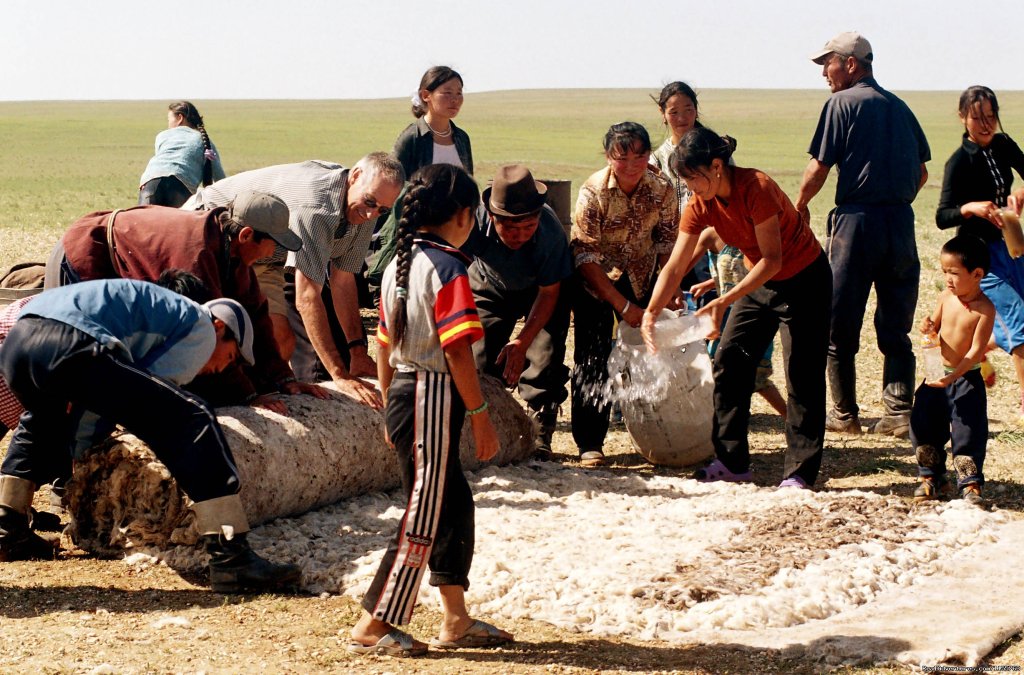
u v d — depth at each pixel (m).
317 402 7.00
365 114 138.38
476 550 6.11
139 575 5.95
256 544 6.25
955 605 5.52
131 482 6.15
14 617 5.28
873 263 8.97
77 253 6.37
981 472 7.15
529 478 7.76
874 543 6.26
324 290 8.25
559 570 5.82
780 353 12.35
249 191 7.12
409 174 9.73
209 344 5.79
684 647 5.07
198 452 5.62
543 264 7.75
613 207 7.94
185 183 11.41
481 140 76.44
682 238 7.47
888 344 9.16
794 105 146.38
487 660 4.91
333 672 4.75
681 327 7.75
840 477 8.02
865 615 5.41
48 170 50.16
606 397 8.34
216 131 89.00
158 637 5.08
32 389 5.58
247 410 6.69
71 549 6.32
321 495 6.83
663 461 8.41
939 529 6.59
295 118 123.88
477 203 4.88
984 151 9.09
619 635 5.21
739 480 7.82
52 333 5.44
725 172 7.07
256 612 5.45
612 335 8.32
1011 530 6.67
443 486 4.82
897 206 8.95
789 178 45.88
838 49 9.05
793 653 4.97
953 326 7.02
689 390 8.22
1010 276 9.06
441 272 4.70
